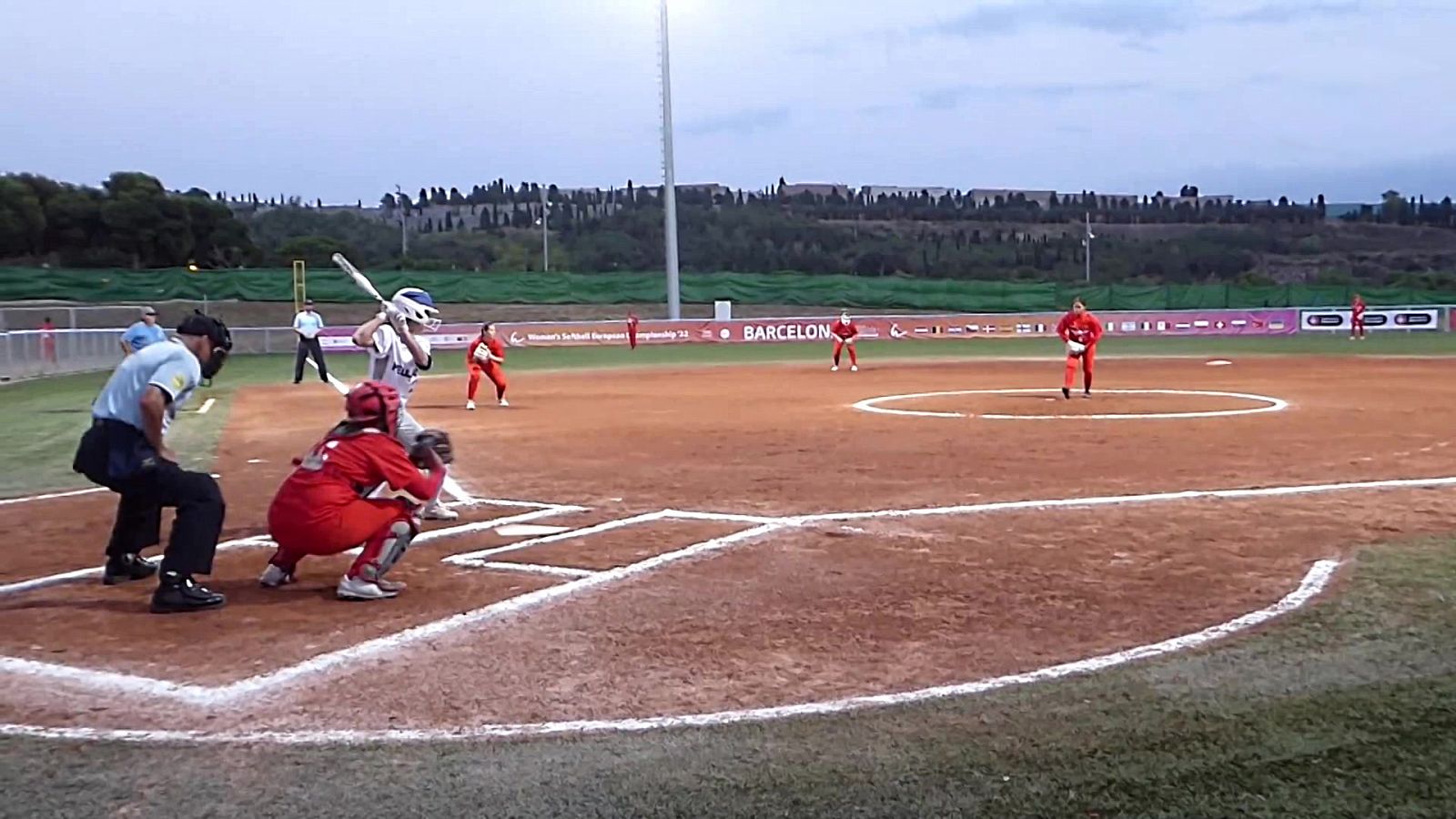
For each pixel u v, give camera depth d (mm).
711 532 9438
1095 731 5043
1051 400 22266
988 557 8477
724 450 14992
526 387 28484
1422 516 9867
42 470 14336
